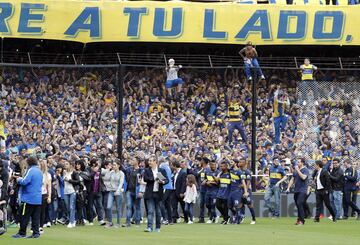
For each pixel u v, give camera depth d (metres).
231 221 67.94
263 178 78.75
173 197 69.00
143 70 88.88
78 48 89.88
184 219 69.88
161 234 55.72
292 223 68.81
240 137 83.44
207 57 90.94
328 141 85.31
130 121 84.56
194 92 88.94
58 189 63.62
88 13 85.19
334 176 73.38
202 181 69.44
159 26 86.38
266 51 93.31
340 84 89.12
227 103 87.94
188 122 86.12
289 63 91.88
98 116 85.12
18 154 72.56
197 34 86.81
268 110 86.81
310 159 82.75
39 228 52.81
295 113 86.81
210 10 86.81
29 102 85.19
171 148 81.56
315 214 74.50
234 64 90.94
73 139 81.88
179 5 86.50
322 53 93.94
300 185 67.38
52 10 84.38
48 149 75.81
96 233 56.31
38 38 84.25
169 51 90.88
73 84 87.06
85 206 66.12
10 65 73.62
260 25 87.56
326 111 87.62
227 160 69.62
